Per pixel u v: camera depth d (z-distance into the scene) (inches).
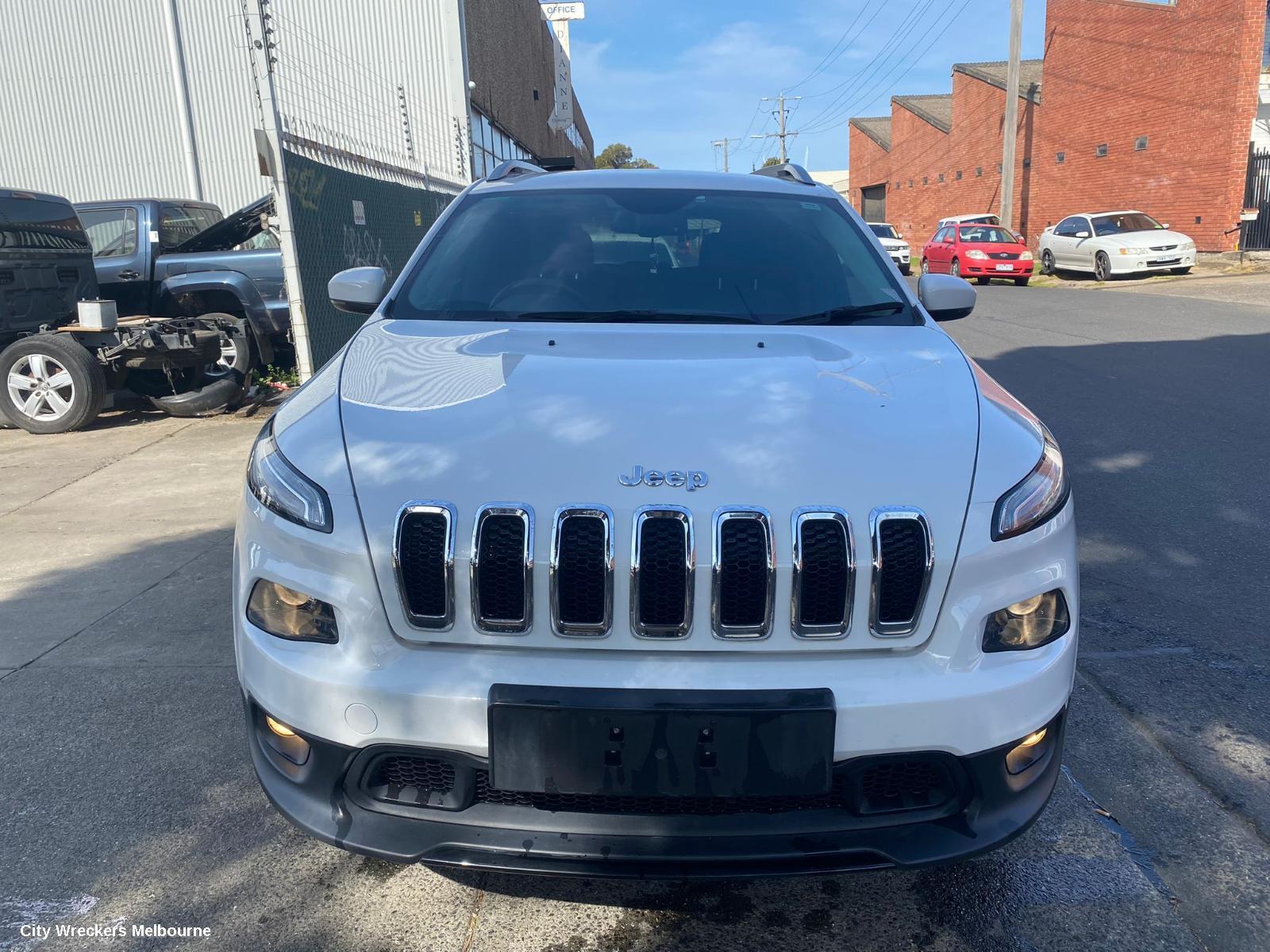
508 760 77.0
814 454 83.0
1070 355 412.8
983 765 80.0
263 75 283.4
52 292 326.0
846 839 78.9
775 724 75.7
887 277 131.1
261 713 86.6
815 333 113.5
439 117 636.1
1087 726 127.1
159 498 234.1
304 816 82.4
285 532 82.9
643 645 78.1
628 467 81.0
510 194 145.3
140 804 111.3
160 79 639.1
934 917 93.7
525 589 77.7
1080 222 861.2
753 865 78.0
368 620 79.4
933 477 82.5
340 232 344.5
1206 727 126.6
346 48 628.7
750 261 130.6
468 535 78.1
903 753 77.9
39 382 304.7
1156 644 149.5
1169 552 186.2
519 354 103.3
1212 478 231.9
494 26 845.8
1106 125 1008.2
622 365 99.3
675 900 96.2
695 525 77.5
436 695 76.8
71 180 651.5
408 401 92.2
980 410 93.2
